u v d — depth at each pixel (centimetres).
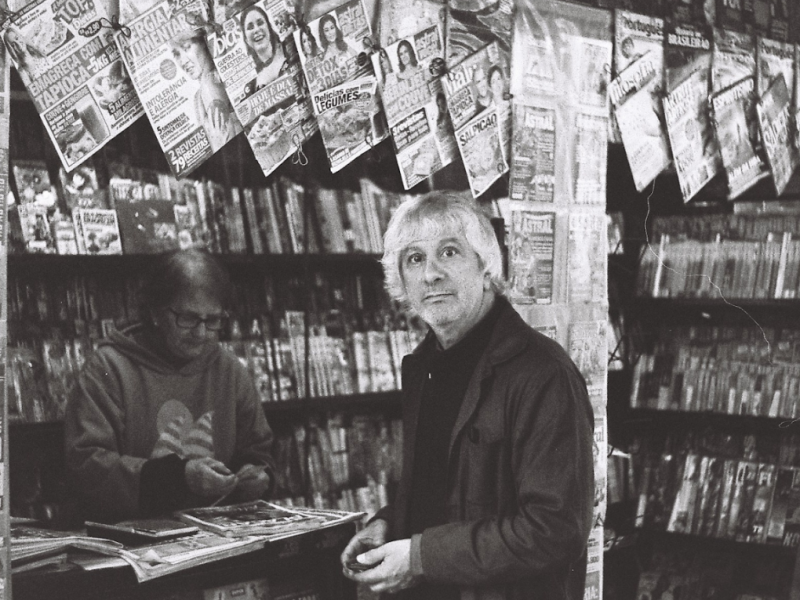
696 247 465
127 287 305
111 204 292
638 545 470
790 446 441
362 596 302
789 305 437
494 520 214
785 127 446
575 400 213
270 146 273
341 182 349
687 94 398
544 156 340
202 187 314
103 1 239
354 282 358
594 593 354
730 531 444
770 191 467
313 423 343
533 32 336
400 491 238
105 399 272
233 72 263
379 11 294
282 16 273
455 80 313
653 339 483
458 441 222
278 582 263
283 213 331
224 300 294
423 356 242
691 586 452
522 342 221
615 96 370
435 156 308
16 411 276
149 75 246
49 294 291
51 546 219
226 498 285
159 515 262
